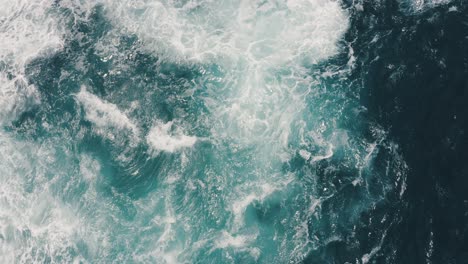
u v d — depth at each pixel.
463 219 31.19
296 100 37.53
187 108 37.53
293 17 41.50
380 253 30.95
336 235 32.03
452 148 33.78
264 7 42.16
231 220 33.25
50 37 41.72
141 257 32.31
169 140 36.28
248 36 40.78
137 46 40.47
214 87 38.44
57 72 39.84
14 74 40.06
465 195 32.03
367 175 33.84
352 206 32.84
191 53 39.88
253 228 32.91
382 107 36.25
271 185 34.31
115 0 42.84
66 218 34.12
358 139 35.25
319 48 39.72
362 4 41.25
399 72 37.41
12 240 33.72
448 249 30.39
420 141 34.41
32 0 43.72
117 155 35.97
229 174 34.88
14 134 37.44
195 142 36.16
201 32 41.09
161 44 40.41
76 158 36.09
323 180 34.06
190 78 38.81
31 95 38.91
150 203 34.16
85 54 40.47
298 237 32.31
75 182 35.25
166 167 35.41
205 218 33.41
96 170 35.53
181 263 31.94
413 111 35.66
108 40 40.97
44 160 36.25
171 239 32.75
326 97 37.34
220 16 41.88
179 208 33.88
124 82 38.81
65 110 38.00
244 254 32.03
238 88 38.34
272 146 35.78
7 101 38.84
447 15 39.47
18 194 35.25
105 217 33.88
